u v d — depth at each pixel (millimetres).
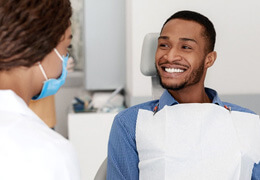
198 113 956
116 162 1010
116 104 2486
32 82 619
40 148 536
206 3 2119
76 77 3207
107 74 2727
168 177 922
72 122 2256
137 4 2139
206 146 938
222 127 958
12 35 534
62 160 546
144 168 959
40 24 555
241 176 961
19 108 577
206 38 1007
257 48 2145
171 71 998
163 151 933
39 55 569
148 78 2182
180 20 1005
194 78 1006
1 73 572
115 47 2701
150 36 1179
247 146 960
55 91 704
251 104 2141
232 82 2162
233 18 2121
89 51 2695
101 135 2279
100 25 2670
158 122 976
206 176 919
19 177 514
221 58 2141
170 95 1046
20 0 542
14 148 527
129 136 1004
